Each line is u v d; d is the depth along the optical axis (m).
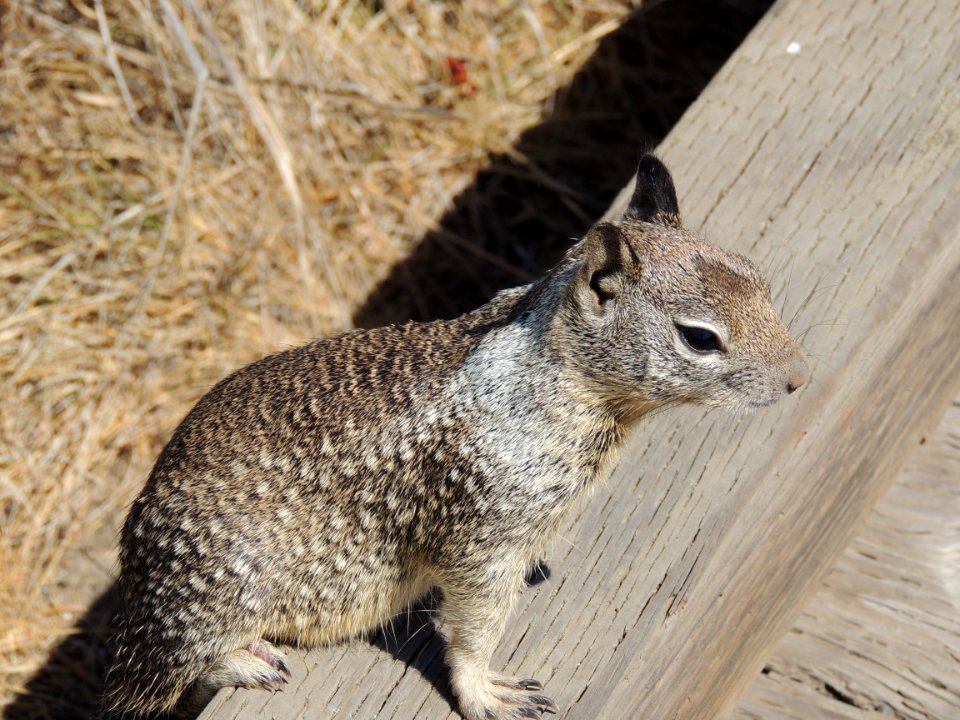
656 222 0.93
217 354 1.17
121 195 1.18
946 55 1.00
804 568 1.00
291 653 0.93
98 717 1.00
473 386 0.92
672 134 1.00
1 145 1.18
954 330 1.02
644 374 0.91
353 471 0.93
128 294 1.17
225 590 0.93
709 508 0.93
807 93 1.00
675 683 0.93
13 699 1.10
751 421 0.94
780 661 1.02
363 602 0.94
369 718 0.91
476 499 0.92
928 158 0.98
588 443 0.92
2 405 1.14
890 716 1.00
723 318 0.91
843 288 0.96
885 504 1.05
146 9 1.18
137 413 1.15
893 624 1.02
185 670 0.94
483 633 0.91
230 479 0.93
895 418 1.01
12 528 1.13
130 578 0.95
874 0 1.02
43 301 1.16
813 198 0.98
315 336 1.18
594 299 0.91
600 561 0.92
